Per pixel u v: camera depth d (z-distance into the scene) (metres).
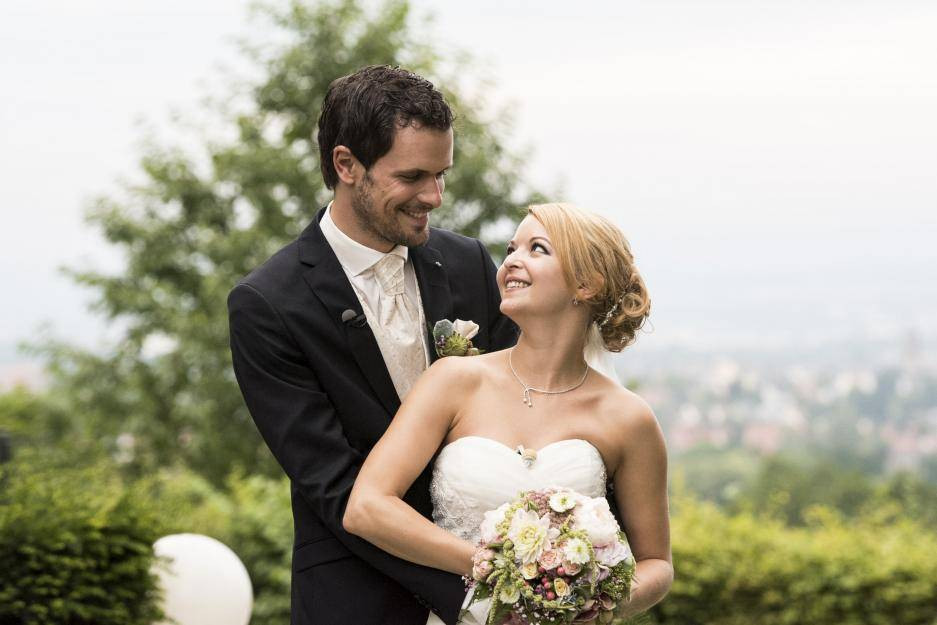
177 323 11.48
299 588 2.56
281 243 11.45
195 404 11.25
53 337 13.64
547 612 2.21
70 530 4.13
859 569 6.31
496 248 10.38
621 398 2.53
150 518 4.41
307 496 2.47
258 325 2.54
